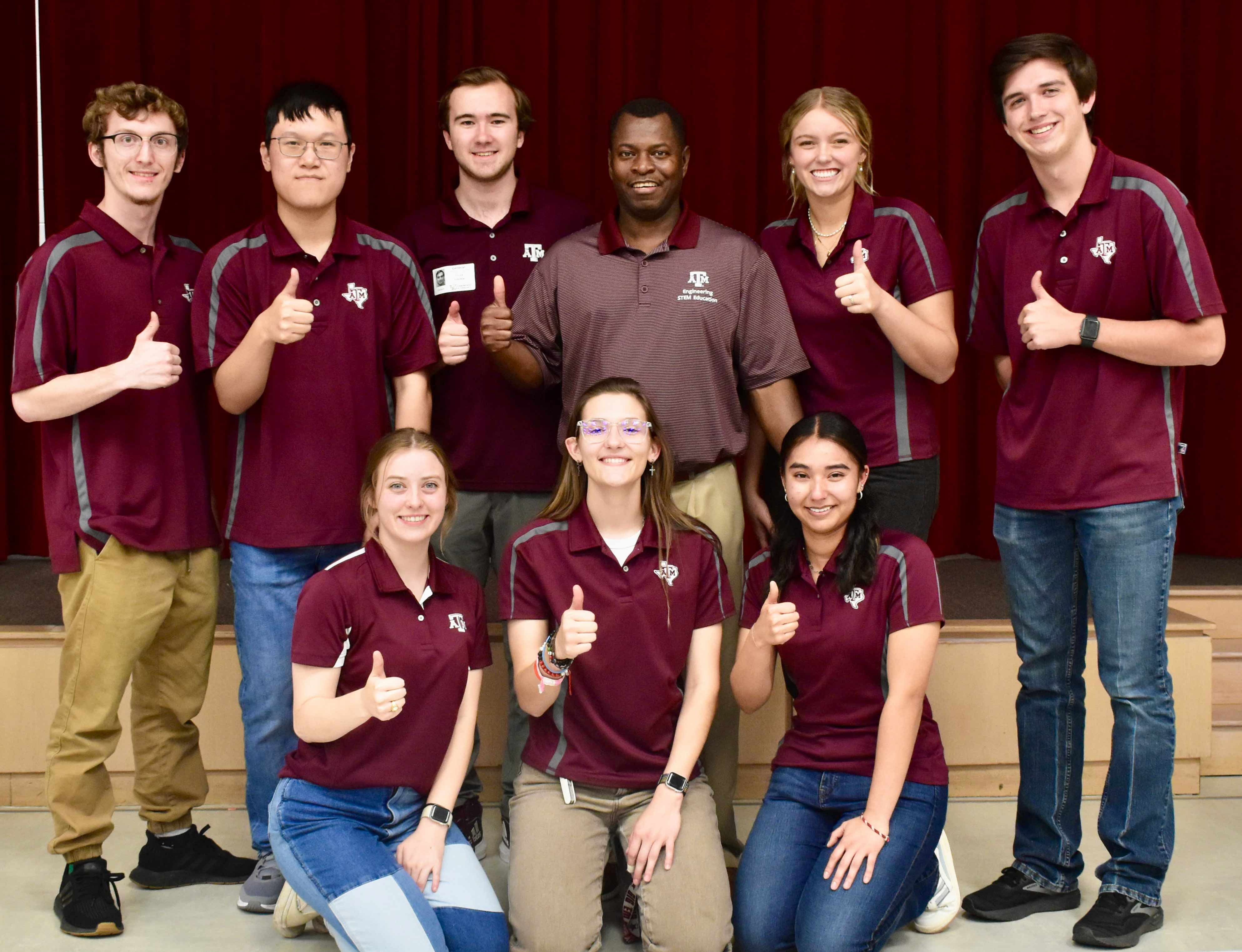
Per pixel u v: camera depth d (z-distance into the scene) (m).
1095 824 2.72
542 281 2.47
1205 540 4.25
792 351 2.40
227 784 2.84
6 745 2.79
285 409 2.28
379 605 2.08
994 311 2.38
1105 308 2.16
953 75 4.16
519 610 2.21
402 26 4.05
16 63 4.08
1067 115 2.10
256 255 2.29
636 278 2.38
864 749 2.19
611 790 2.17
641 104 2.34
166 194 4.07
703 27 4.13
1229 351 4.17
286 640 2.32
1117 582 2.15
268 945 2.16
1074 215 2.17
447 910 2.01
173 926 2.24
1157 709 2.16
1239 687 3.11
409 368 2.42
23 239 4.14
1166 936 2.17
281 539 2.28
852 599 2.17
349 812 2.05
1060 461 2.19
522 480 2.65
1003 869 2.47
